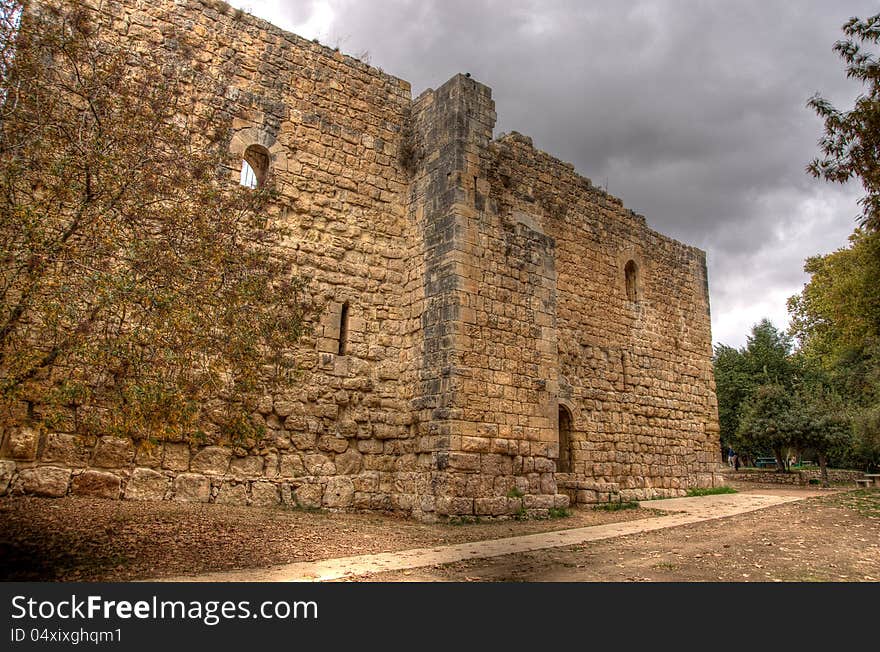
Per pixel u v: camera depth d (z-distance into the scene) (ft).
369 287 50.93
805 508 54.03
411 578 25.88
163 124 30.04
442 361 46.98
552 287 55.06
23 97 26.55
